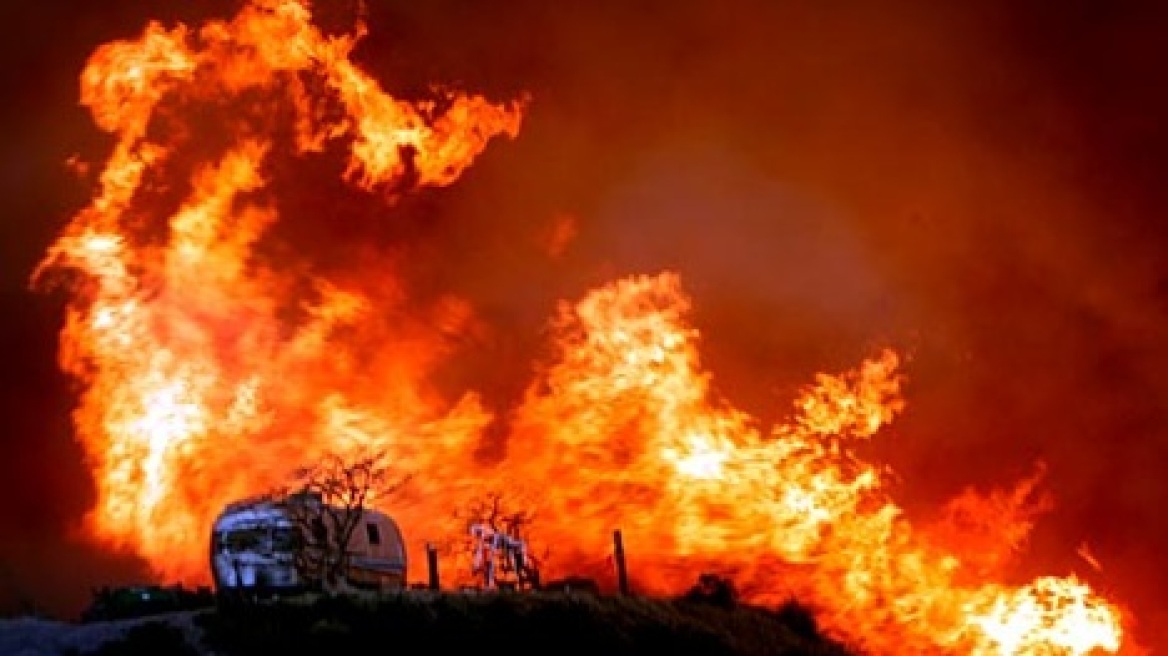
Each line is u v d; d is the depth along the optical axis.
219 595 42.78
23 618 40.34
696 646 44.00
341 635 37.97
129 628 38.56
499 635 40.00
